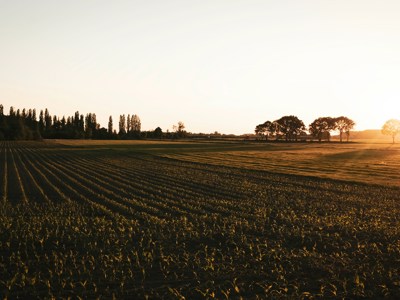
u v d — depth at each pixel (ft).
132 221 80.64
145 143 495.41
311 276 52.39
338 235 71.20
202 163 233.14
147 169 198.08
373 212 94.22
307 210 97.40
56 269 53.57
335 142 572.92
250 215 90.53
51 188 131.23
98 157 274.77
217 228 78.02
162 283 50.42
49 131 645.92
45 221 82.58
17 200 108.68
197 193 124.57
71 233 72.84
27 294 47.39
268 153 322.34
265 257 59.57
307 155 299.99
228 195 121.49
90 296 46.57
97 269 54.90
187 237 71.26
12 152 314.76
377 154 308.81
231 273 53.26
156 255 61.26
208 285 49.57
